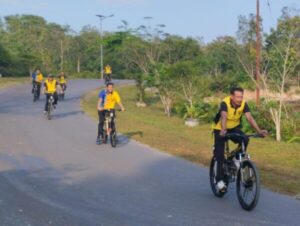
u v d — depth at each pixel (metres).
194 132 20.38
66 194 9.34
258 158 14.02
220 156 8.89
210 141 17.34
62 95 33.44
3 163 12.47
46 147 14.95
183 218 7.75
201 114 24.11
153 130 19.67
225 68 45.88
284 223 7.45
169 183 10.29
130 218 7.78
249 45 30.92
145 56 53.12
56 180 10.55
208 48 59.75
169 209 8.29
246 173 8.21
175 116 27.78
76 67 90.06
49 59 83.31
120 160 12.97
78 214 8.01
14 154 13.77
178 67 27.58
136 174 11.20
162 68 28.61
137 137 17.30
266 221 7.55
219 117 8.88
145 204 8.62
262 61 23.84
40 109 26.91
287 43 20.59
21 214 8.02
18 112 25.28
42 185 10.08
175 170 11.67
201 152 14.37
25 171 11.50
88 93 40.00
